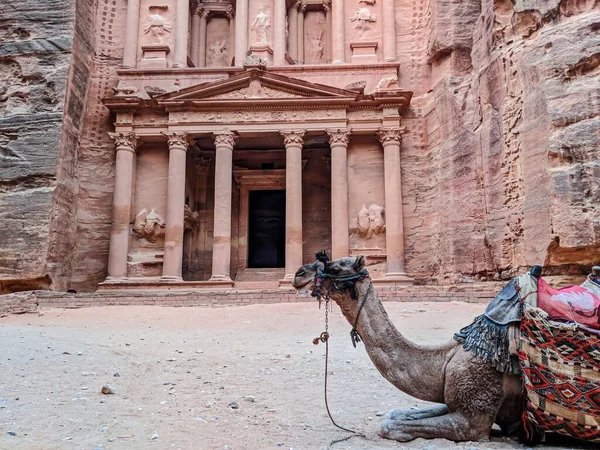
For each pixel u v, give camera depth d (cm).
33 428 516
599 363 429
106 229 2448
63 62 2292
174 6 2756
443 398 490
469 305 1647
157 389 707
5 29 2339
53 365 864
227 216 2358
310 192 2717
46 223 2122
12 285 2105
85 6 2489
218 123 2436
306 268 517
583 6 1566
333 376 807
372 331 496
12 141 2211
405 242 2383
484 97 1941
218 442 480
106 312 1733
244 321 1509
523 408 461
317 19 2928
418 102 2509
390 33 2594
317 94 2423
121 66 2623
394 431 486
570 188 1463
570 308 450
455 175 2117
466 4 2281
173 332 1346
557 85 1538
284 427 535
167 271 2319
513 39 1775
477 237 1961
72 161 2348
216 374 812
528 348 451
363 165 2489
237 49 2672
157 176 2519
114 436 495
